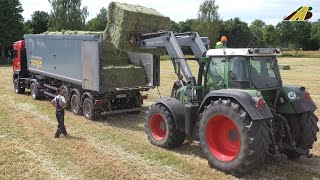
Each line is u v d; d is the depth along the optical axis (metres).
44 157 7.38
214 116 6.39
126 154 7.62
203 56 7.84
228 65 6.80
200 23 63.72
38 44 14.38
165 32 8.64
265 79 6.85
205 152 6.69
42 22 67.62
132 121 11.05
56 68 12.94
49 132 9.44
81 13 60.16
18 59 16.36
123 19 9.54
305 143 6.87
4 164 6.91
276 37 72.38
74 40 11.42
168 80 23.06
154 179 6.22
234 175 6.33
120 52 11.81
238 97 6.03
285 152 7.14
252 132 5.84
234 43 67.38
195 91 7.55
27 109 12.60
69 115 11.83
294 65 37.16
